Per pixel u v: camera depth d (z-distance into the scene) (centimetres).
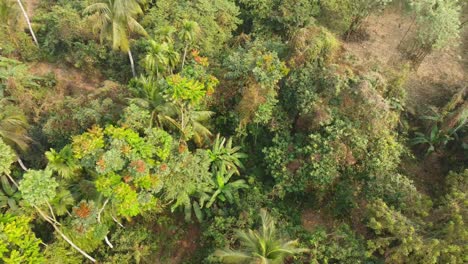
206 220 1645
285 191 1661
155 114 1591
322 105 1641
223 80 1819
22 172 1677
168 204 1681
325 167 1562
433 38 1992
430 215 1398
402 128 1869
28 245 1198
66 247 1447
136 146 1270
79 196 1408
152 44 1650
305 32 1766
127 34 1980
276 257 1155
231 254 1177
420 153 1900
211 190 1661
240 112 1748
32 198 1125
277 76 1661
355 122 1608
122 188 1204
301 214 1691
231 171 1736
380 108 1559
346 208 1605
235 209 1642
